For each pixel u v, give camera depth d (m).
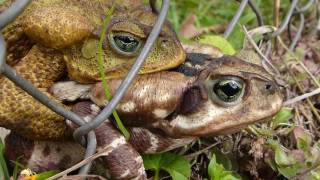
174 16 0.52
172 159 0.32
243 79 0.29
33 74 0.29
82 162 0.28
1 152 0.30
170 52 0.29
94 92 0.29
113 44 0.29
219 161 0.33
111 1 0.30
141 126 0.30
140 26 0.29
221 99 0.29
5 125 0.29
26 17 0.29
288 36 0.45
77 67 0.29
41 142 0.31
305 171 0.32
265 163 0.33
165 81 0.29
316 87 0.39
